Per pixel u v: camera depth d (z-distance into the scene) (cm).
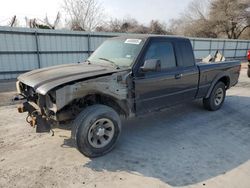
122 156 398
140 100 441
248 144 454
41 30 1441
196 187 320
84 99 400
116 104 431
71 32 1566
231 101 768
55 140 452
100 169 359
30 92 409
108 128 402
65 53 1575
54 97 356
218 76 624
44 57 1494
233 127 539
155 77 455
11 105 707
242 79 1255
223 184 327
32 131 494
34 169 356
